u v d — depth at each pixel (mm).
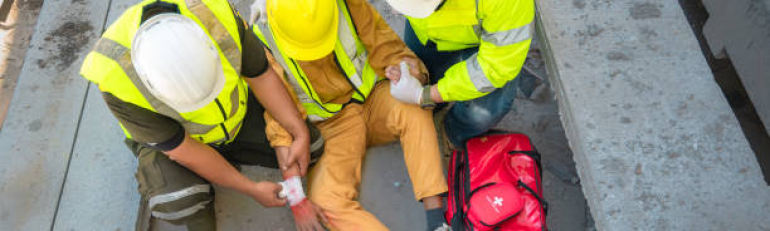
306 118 2348
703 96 2215
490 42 1922
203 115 1856
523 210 2252
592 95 2254
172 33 1597
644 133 2152
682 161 2082
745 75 2098
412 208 2615
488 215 2182
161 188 2045
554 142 2883
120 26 1671
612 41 2375
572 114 2238
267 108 2156
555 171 2783
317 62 2207
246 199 2619
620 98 2236
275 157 2385
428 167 2285
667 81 2260
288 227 2557
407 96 2271
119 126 2494
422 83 2383
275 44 2098
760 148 2303
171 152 1856
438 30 2113
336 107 2410
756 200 1982
